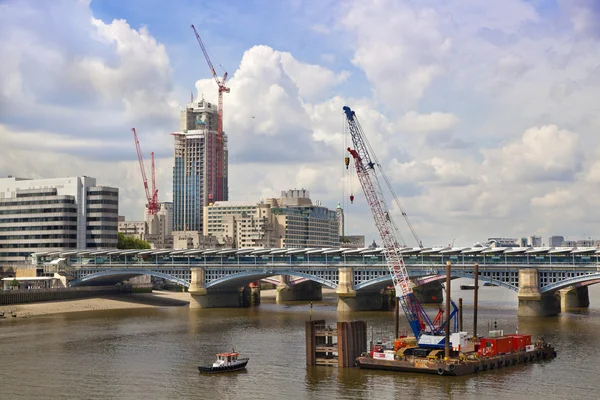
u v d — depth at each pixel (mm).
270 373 158625
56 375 160375
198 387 147875
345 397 138500
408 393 140000
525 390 141500
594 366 162125
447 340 156125
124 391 145750
